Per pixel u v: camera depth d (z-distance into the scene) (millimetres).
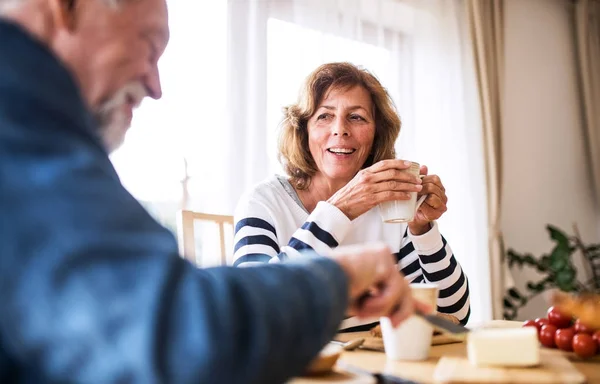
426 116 3033
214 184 2305
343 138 1520
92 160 396
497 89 3246
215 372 355
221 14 2404
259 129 2434
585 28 3738
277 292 417
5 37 399
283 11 2586
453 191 3062
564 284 3068
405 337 825
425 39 3074
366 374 710
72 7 485
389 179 1222
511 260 3215
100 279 344
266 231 1406
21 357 353
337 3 2738
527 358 733
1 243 341
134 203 417
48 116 395
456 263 1380
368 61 2842
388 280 578
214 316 364
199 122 2287
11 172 361
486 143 3143
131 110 595
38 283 336
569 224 3607
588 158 3752
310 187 1596
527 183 3447
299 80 2578
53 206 353
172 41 2262
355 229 1499
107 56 505
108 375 337
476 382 665
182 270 384
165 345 345
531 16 3611
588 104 3699
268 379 398
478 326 1171
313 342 429
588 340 859
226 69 2387
